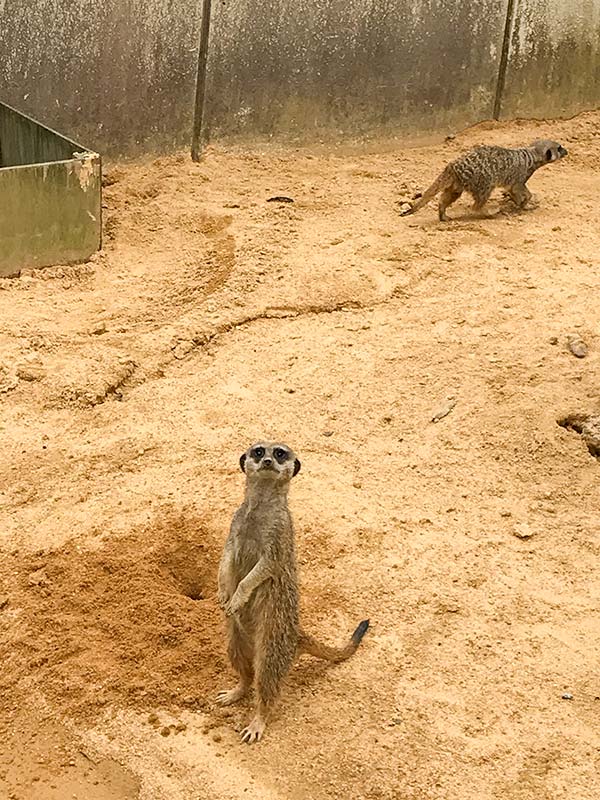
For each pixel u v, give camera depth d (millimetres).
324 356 1979
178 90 2943
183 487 1634
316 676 1290
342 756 1180
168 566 1479
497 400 1832
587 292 2191
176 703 1254
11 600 1394
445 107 3270
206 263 2322
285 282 2213
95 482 1653
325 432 1784
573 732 1220
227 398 1865
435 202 2705
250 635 1217
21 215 2266
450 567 1480
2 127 2717
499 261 2330
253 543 1202
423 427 1799
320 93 3104
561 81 3393
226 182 2830
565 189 2809
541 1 3252
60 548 1485
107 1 2789
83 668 1284
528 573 1479
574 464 1710
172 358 1979
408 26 3117
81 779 1172
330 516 1568
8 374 1893
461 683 1284
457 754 1186
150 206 2635
